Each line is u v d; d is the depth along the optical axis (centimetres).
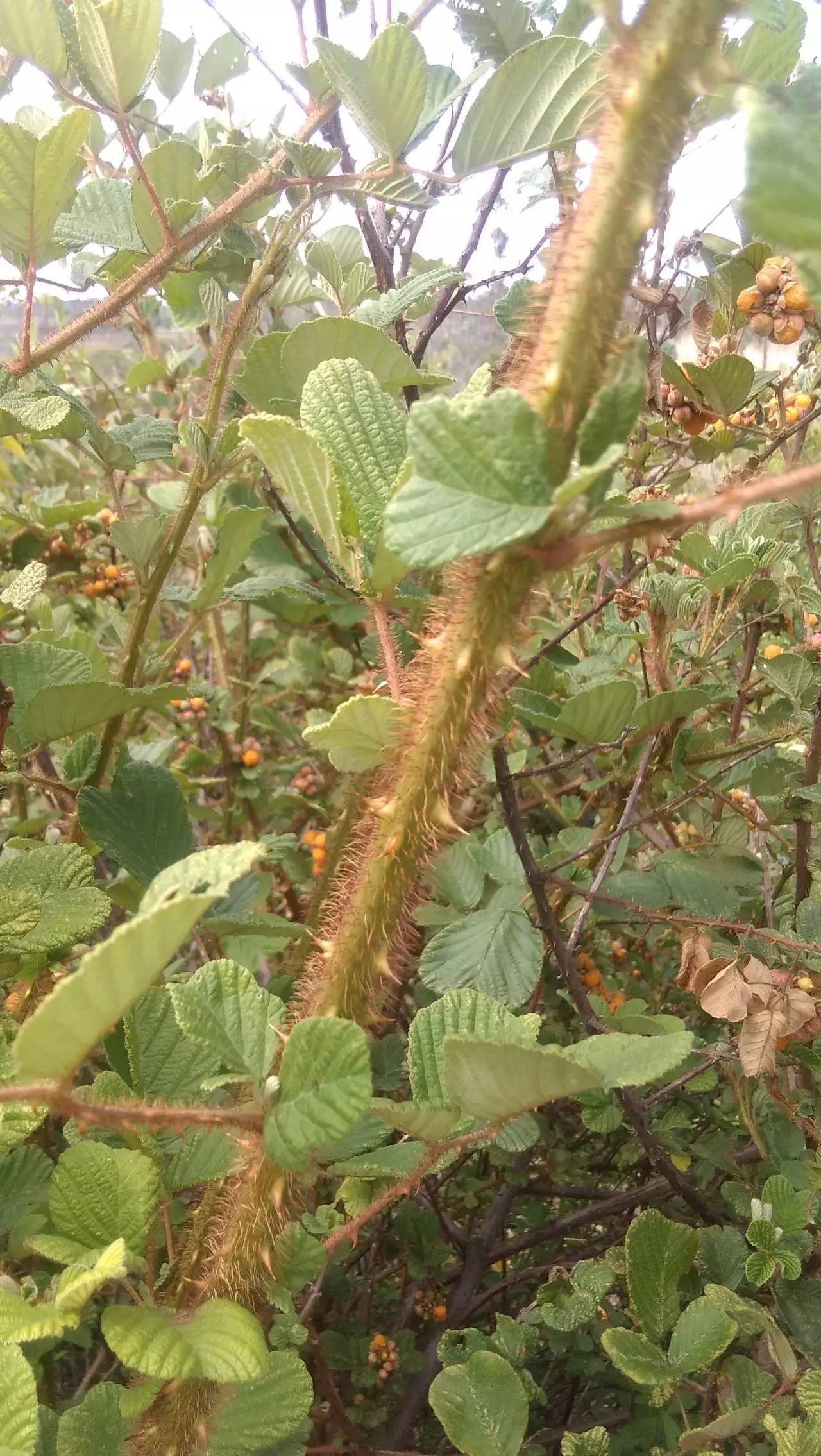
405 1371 45
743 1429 32
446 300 47
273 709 73
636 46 15
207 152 50
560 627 51
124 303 34
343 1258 42
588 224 16
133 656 43
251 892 42
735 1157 44
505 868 44
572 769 63
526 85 27
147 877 33
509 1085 18
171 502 62
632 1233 32
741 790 57
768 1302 37
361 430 21
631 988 58
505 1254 49
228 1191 22
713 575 40
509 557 17
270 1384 23
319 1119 17
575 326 16
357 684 67
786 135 11
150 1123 17
